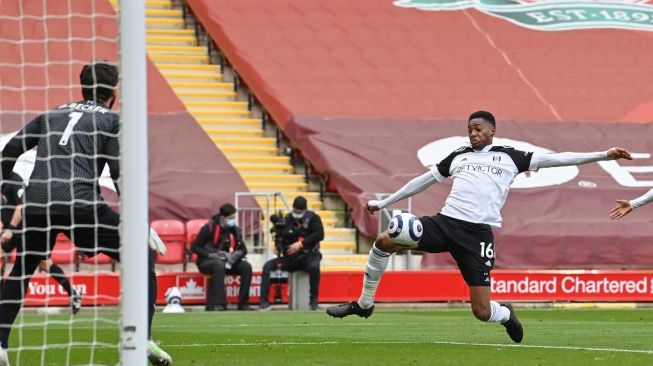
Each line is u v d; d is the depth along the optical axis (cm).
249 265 6912
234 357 3228
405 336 4250
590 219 8344
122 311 2345
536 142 9062
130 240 2350
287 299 7138
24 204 2856
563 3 10762
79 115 2912
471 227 3384
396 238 3434
